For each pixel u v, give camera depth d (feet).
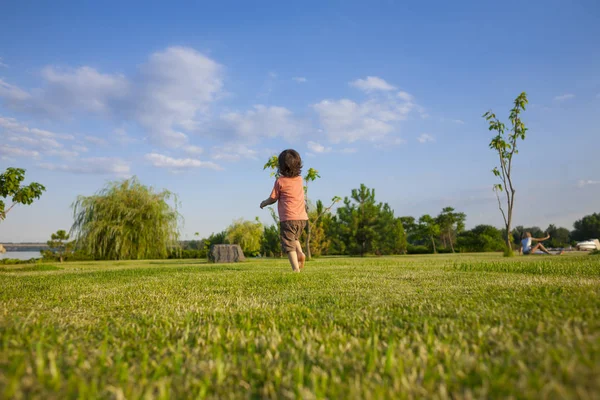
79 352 4.04
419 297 8.08
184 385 3.20
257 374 3.45
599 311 5.25
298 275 14.51
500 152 49.44
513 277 12.06
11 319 6.14
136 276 17.28
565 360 3.16
